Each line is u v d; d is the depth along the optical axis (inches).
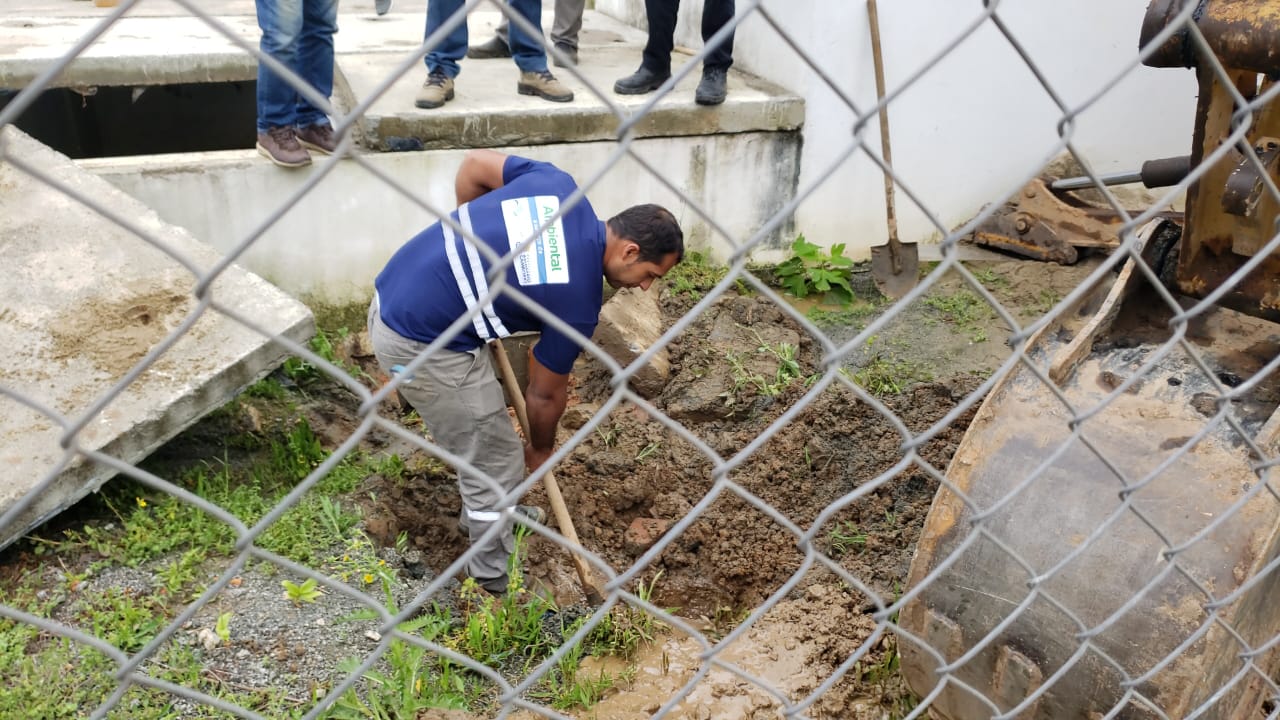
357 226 169.8
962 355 172.4
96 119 243.3
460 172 118.9
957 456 89.7
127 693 94.5
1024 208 202.4
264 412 146.6
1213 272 91.4
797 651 116.3
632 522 145.2
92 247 137.9
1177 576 77.1
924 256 205.2
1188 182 51.8
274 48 150.5
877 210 203.9
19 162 27.8
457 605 121.2
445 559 132.6
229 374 126.5
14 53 170.1
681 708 108.0
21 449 112.0
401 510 137.0
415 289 106.9
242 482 133.6
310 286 171.0
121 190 149.1
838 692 109.7
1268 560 79.0
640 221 105.3
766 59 201.8
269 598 110.7
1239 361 91.8
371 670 101.6
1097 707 80.6
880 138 196.1
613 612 123.9
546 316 39.4
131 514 121.6
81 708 93.3
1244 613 81.7
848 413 158.1
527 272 102.3
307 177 164.4
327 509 126.4
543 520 138.4
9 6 228.1
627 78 185.0
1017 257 205.0
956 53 194.4
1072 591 80.5
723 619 131.5
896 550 134.1
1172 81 211.5
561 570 131.3
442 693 102.9
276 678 100.0
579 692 108.5
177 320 131.6
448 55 170.2
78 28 199.2
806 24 184.2
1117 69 205.9
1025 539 83.3
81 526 118.3
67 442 32.2
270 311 135.3
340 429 151.7
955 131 201.0
